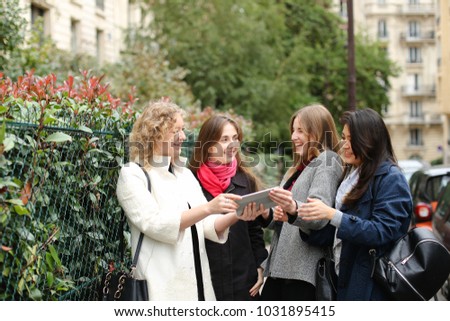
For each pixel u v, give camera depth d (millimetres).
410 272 3406
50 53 14070
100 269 3967
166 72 16656
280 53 26078
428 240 3443
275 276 4129
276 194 3588
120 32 23797
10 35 9117
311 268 4020
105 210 4086
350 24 15273
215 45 22328
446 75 35344
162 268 3457
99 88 4480
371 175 3604
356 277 3564
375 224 3453
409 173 16375
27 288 2904
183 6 22516
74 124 3568
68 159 3494
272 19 24984
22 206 2812
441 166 9930
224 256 4301
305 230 3939
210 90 21703
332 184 3973
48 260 3086
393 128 70375
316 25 34344
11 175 2820
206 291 3699
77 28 19641
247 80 22594
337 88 34219
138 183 3477
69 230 3525
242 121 10742
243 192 4594
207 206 3465
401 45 70500
